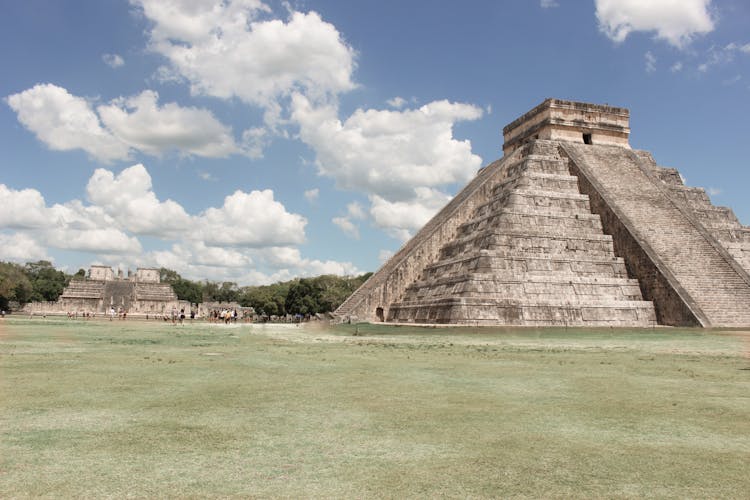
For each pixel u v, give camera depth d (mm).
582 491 5363
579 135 51531
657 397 10102
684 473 5910
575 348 20688
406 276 45469
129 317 95250
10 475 5664
